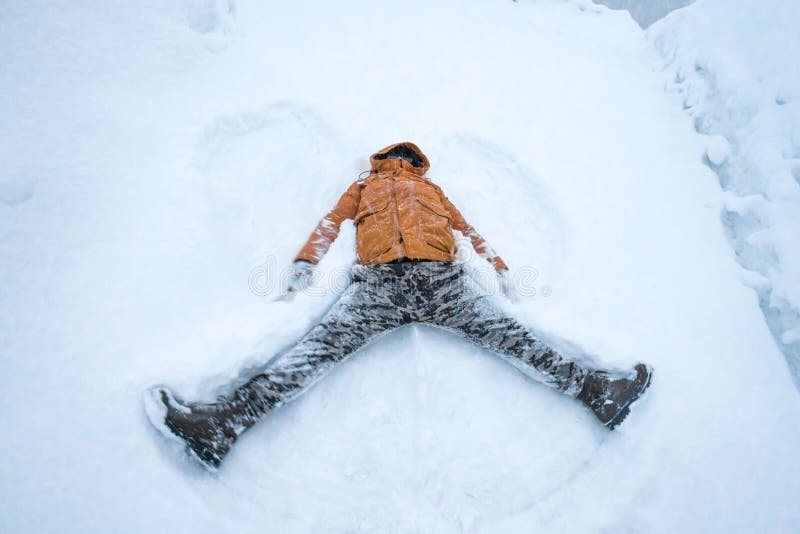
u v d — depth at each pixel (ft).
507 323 5.92
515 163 8.55
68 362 5.17
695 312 7.02
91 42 7.29
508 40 11.02
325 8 10.08
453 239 6.72
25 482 4.53
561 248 7.73
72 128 6.45
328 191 7.75
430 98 9.19
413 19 10.62
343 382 6.12
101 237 5.97
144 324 5.62
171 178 6.70
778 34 8.91
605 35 12.39
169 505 4.77
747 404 6.20
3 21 6.71
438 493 5.45
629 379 5.78
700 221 8.16
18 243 5.50
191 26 8.68
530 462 5.80
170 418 4.90
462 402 6.15
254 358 5.58
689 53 10.25
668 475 5.61
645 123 9.72
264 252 6.82
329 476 5.50
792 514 5.47
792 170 7.58
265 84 8.44
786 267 6.92
